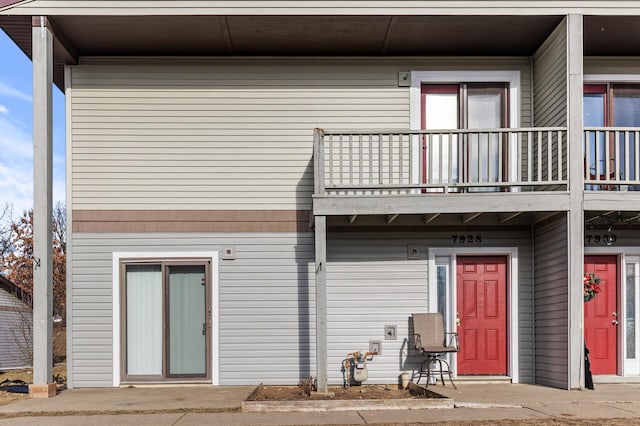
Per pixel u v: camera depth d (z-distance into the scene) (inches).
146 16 304.7
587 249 348.8
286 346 343.9
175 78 352.8
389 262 349.4
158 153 349.4
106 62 350.9
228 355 342.3
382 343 345.4
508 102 358.0
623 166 351.6
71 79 349.7
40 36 304.2
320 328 299.6
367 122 355.6
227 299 345.1
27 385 330.0
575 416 244.7
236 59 354.0
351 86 356.2
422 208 305.7
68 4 303.1
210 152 350.6
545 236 334.6
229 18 308.3
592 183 306.2
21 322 543.5
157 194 347.9
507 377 346.9
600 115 358.9
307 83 355.3
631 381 335.6
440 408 266.5
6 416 258.1
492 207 305.6
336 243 349.1
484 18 311.6
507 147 351.3
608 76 357.4
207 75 353.4
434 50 352.2
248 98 353.7
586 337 349.7
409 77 356.2
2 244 847.7
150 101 351.3
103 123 349.1
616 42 341.1
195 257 346.0
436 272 352.2
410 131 310.0
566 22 309.4
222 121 352.2
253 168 351.6
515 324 349.1
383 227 350.9
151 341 344.8
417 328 340.2
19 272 799.1
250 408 265.7
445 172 358.0
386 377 344.2
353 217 319.0
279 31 324.2
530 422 235.0
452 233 351.9
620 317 349.4
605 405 267.1
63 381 369.1
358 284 347.9
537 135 324.5
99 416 255.8
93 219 344.8
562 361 311.1
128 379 339.6
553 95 326.6
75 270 342.6
